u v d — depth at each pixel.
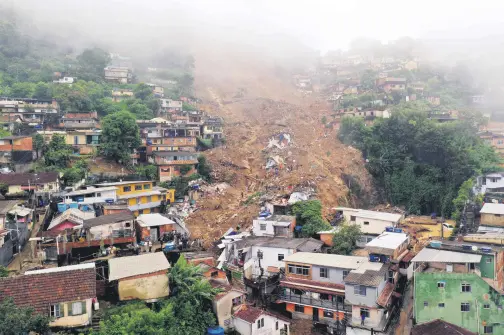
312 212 54.91
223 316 35.66
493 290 34.12
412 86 120.25
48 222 49.72
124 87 112.19
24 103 84.12
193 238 54.94
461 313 34.59
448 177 77.19
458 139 78.75
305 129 103.94
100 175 66.81
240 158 87.06
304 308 40.34
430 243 41.28
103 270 35.69
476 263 35.94
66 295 28.84
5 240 40.34
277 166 81.81
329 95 140.62
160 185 69.69
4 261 39.25
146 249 45.16
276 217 54.44
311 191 66.81
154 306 33.44
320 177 73.44
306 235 52.56
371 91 120.69
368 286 35.56
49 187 55.47
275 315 37.12
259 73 176.50
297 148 90.06
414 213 77.19
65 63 121.50
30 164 63.62
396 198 80.00
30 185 54.53
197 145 87.62
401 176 81.06
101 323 28.69
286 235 51.25
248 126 110.38
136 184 61.84
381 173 83.25
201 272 37.66
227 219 61.81
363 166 84.06
